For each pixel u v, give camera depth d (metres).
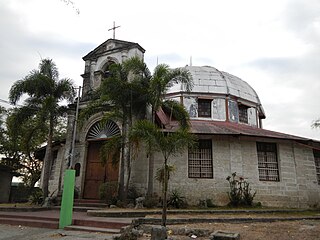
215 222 10.39
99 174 17.06
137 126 10.02
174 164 15.84
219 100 21.16
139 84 14.46
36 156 23.47
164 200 8.98
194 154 16.42
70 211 9.74
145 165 15.45
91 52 20.67
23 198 25.27
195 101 20.98
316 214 13.96
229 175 15.98
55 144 19.81
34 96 16.36
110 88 14.00
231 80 22.72
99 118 17.77
